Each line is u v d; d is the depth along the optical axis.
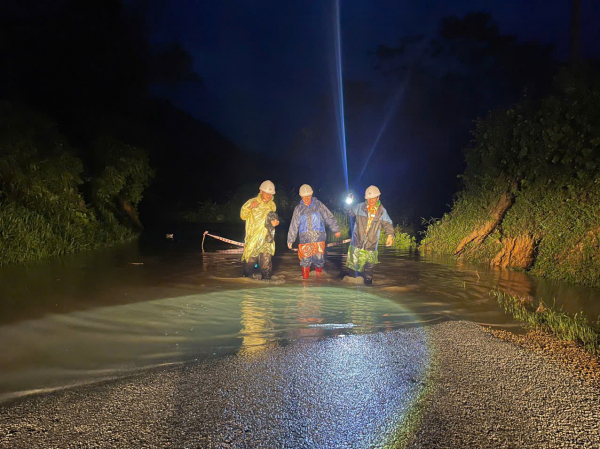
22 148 10.96
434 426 3.09
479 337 4.85
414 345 4.59
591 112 8.59
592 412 3.30
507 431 3.05
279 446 2.86
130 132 19.22
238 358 4.21
